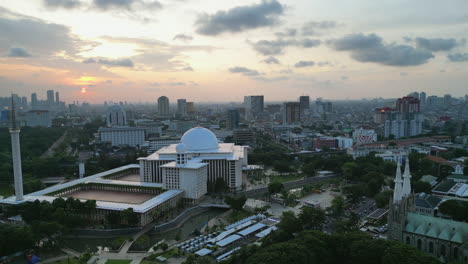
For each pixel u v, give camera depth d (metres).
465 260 199.25
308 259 199.75
